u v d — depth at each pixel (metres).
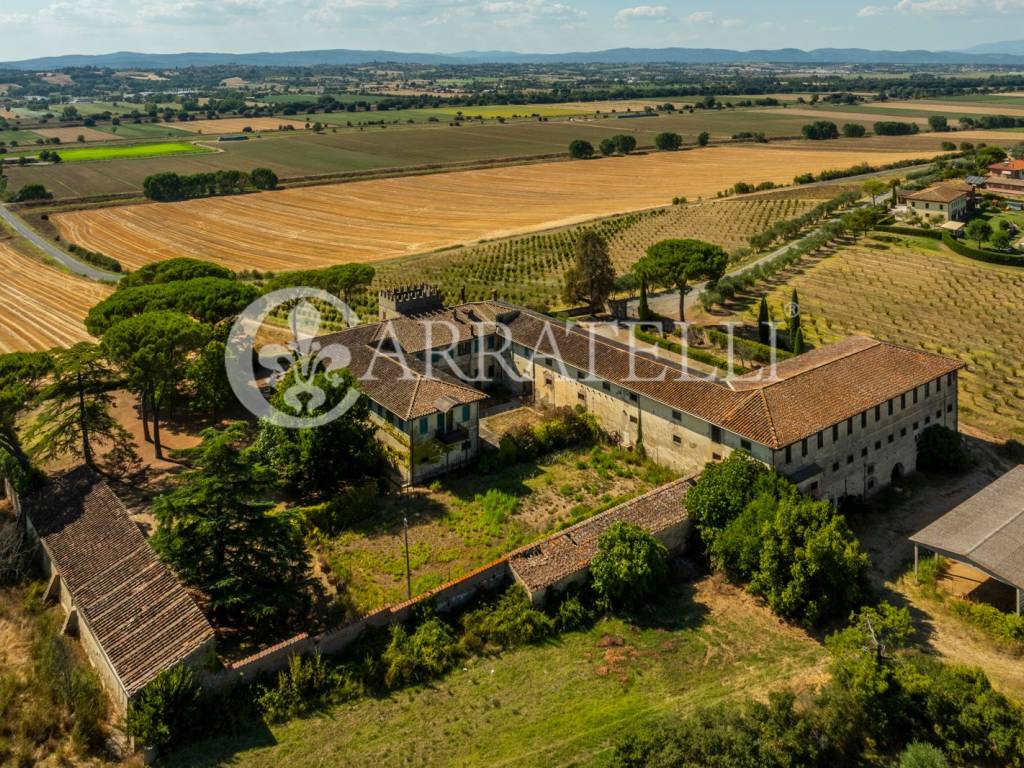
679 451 70.00
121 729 40.59
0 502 64.19
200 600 50.53
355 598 53.38
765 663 46.78
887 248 154.25
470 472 73.06
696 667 46.66
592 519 57.66
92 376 68.75
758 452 61.69
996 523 55.09
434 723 42.16
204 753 40.09
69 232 195.00
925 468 73.12
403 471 71.38
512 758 39.28
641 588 52.41
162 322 74.50
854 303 123.31
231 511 50.03
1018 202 188.25
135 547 50.81
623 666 46.69
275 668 45.19
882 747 40.31
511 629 49.25
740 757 36.66
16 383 65.88
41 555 55.72
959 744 39.56
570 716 42.34
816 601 49.88
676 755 36.84
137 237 191.50
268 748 40.38
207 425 82.31
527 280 146.38
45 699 42.09
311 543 60.59
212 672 42.97
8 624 49.19
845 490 66.38
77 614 48.41
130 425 82.19
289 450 67.38
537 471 72.94
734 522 55.78
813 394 65.94
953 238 152.75
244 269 163.12
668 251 115.25
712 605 53.16
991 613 49.91
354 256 174.62
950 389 75.81
